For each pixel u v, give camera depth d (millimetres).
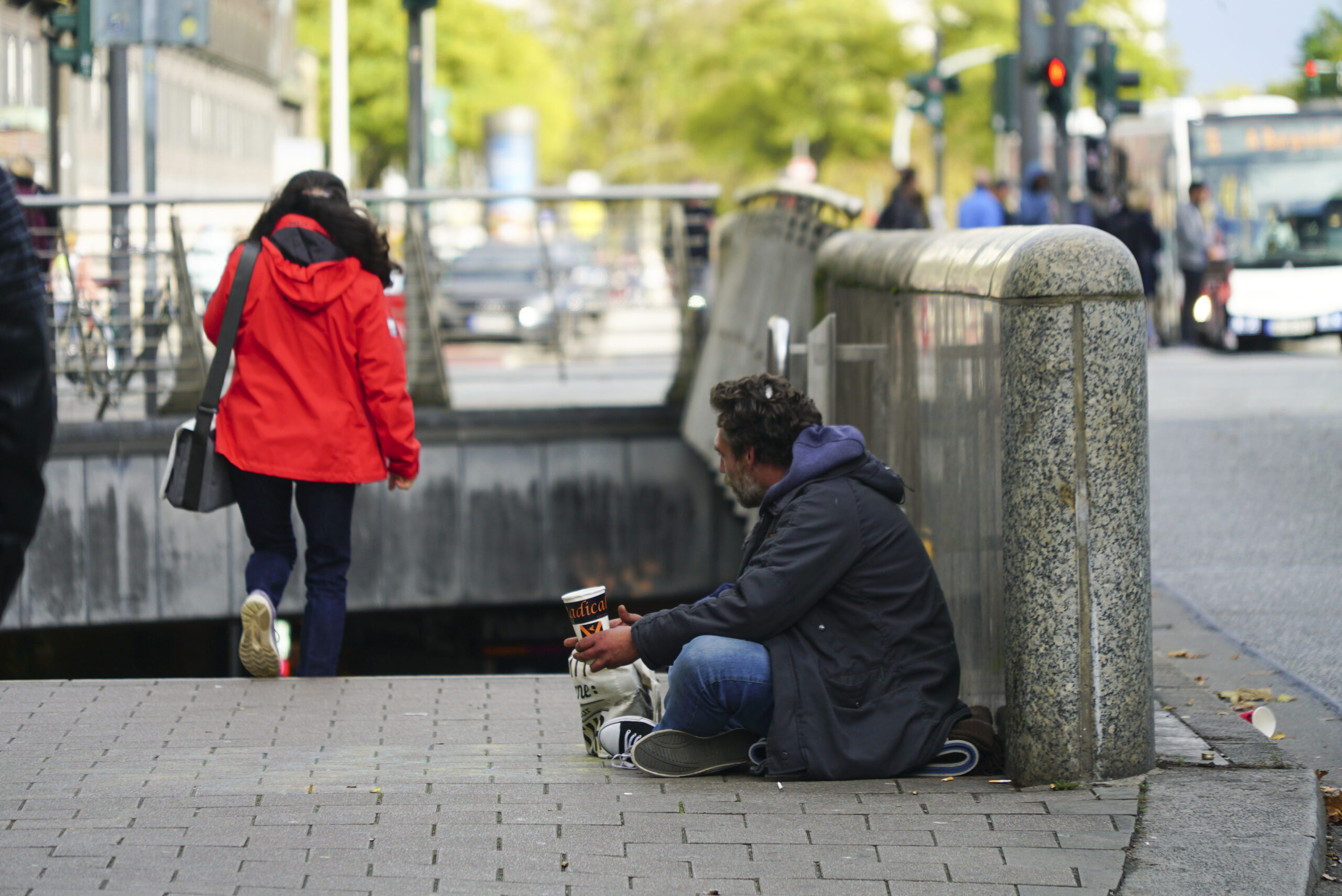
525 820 5836
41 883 5043
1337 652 8711
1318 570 11117
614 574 16453
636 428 16422
